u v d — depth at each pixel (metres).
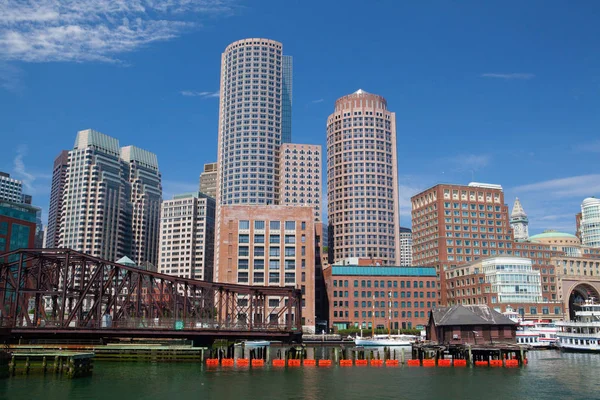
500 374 91.81
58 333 100.06
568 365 106.12
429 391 74.94
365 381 83.12
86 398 68.00
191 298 131.25
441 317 124.69
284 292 119.00
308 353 136.38
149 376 86.94
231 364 105.12
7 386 75.31
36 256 108.50
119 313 108.94
